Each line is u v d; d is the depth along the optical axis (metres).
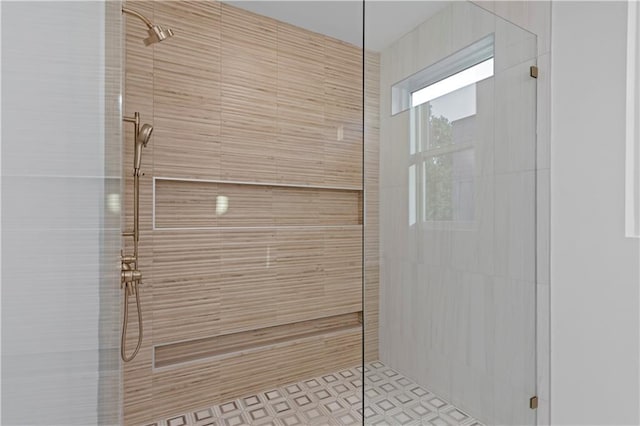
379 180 1.18
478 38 1.37
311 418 2.03
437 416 1.29
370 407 1.15
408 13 1.22
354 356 2.76
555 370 1.49
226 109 2.23
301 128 2.54
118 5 0.56
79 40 0.39
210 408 2.14
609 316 1.31
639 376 1.23
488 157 1.42
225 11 2.23
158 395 2.00
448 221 1.33
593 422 1.36
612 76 1.30
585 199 1.38
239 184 2.33
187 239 2.10
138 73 1.95
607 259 1.32
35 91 0.37
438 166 1.30
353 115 2.79
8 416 0.37
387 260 1.20
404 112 1.23
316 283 2.60
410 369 1.24
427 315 1.28
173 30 2.05
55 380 0.39
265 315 2.38
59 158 0.38
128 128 1.90
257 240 2.35
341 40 2.72
